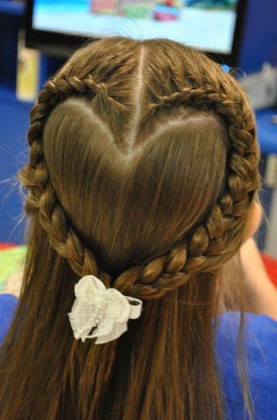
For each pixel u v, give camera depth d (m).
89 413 0.62
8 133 1.97
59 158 0.54
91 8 1.78
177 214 0.52
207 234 0.54
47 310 0.62
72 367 0.61
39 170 0.58
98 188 0.52
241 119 0.55
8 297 0.76
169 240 0.54
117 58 0.56
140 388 0.60
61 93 0.56
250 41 1.72
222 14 1.57
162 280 0.54
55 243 0.57
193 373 0.61
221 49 1.60
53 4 1.83
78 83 0.55
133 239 0.54
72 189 0.54
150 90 0.53
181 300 0.59
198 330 0.61
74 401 0.63
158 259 0.54
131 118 0.52
